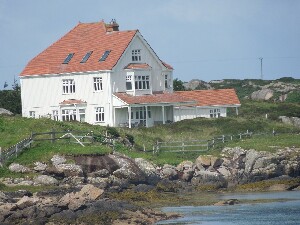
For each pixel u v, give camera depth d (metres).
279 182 147.25
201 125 191.00
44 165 140.75
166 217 113.25
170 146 170.88
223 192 143.75
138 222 106.81
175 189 144.38
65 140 155.38
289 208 120.88
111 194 129.38
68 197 109.06
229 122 193.25
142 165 151.75
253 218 112.50
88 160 144.00
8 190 127.00
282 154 155.50
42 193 123.81
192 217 114.00
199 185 149.62
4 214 102.12
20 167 139.62
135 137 177.12
